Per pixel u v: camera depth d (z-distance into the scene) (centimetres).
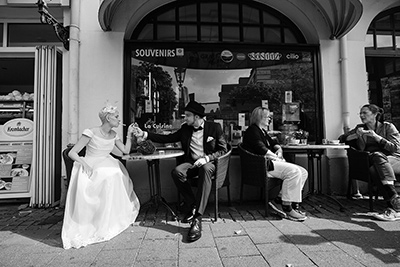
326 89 466
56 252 259
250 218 347
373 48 510
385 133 375
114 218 303
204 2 473
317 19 462
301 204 403
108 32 427
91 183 293
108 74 426
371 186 365
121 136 423
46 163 413
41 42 462
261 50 468
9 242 283
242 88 471
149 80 448
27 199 438
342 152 458
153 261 238
